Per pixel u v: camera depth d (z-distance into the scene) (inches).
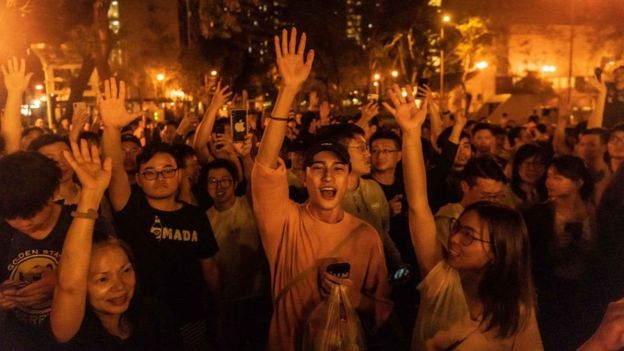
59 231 128.0
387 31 1784.0
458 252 116.5
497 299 111.9
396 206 207.9
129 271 113.9
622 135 221.9
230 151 248.7
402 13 1720.0
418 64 1758.1
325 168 133.8
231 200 210.4
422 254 132.3
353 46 1921.8
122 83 165.6
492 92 1908.2
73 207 132.9
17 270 125.5
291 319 135.0
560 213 180.9
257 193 135.4
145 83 1414.9
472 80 1913.1
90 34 754.2
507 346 113.3
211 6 781.3
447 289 116.8
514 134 405.4
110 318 114.8
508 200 221.6
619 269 163.5
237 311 207.0
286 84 131.9
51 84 831.7
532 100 1547.7
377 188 197.9
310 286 134.6
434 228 132.8
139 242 166.6
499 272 112.6
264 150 133.0
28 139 259.0
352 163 187.6
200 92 1120.8
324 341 122.2
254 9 1569.9
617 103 309.3
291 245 136.6
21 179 119.0
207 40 1378.0
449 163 246.4
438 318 116.7
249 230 208.5
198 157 252.4
